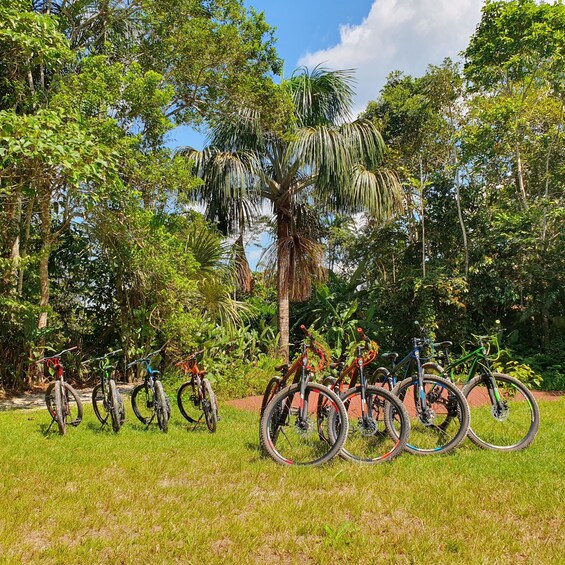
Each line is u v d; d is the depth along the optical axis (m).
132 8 11.79
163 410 5.77
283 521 3.01
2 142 6.91
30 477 3.90
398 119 16.89
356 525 2.98
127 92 9.52
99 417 6.40
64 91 8.94
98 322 12.53
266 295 17.95
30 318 9.26
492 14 12.67
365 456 4.50
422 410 4.65
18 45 8.46
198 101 12.70
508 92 13.24
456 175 13.57
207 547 2.70
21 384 10.26
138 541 2.76
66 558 2.56
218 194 12.55
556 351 12.67
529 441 4.66
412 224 15.07
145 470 4.07
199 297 10.90
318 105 13.41
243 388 9.34
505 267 13.39
